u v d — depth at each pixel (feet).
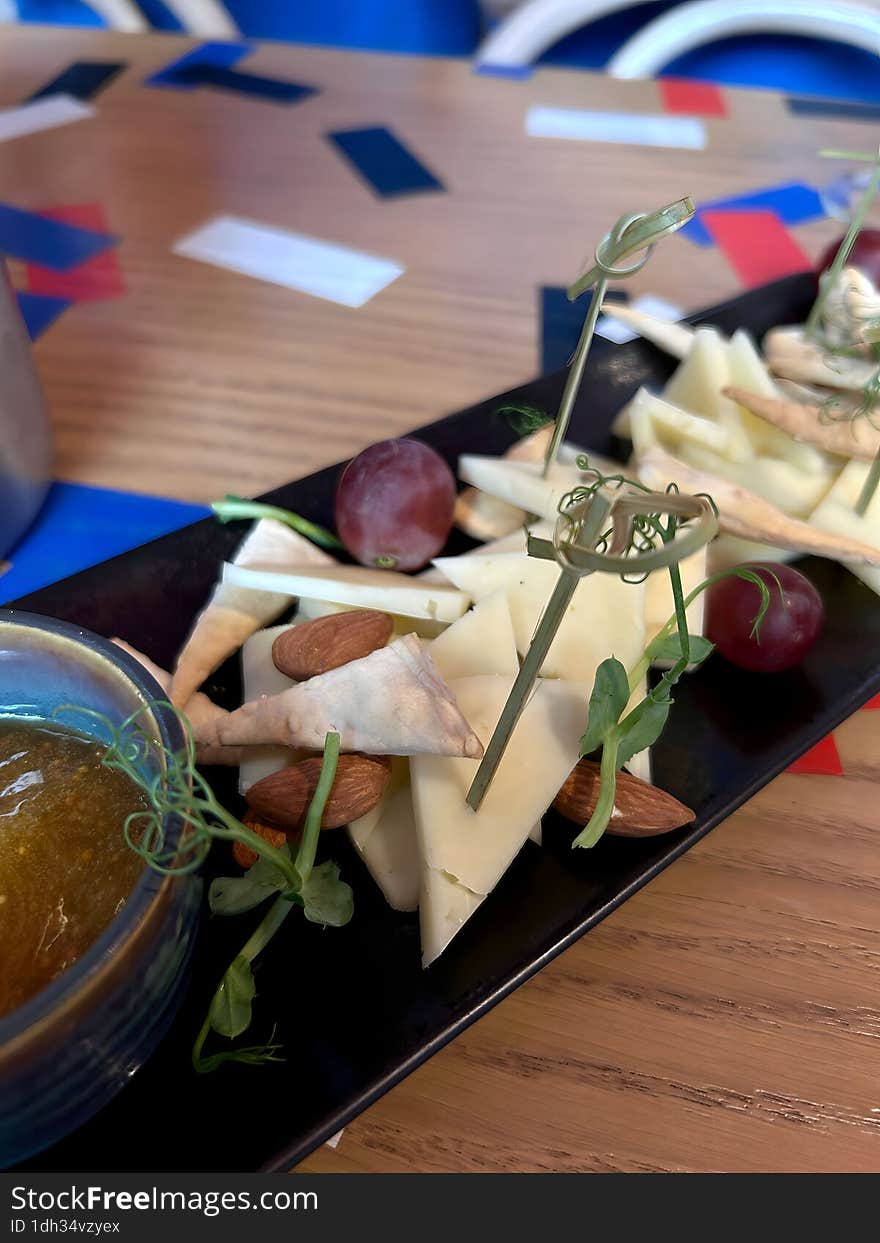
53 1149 0.37
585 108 1.28
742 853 0.50
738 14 1.52
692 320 0.86
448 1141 0.39
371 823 0.48
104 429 0.78
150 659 0.55
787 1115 0.40
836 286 0.79
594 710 0.45
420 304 0.94
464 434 0.73
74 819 0.38
